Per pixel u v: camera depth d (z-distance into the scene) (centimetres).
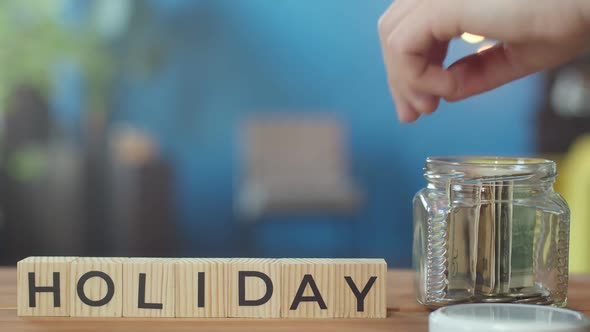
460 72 65
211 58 509
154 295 60
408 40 60
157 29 471
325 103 514
